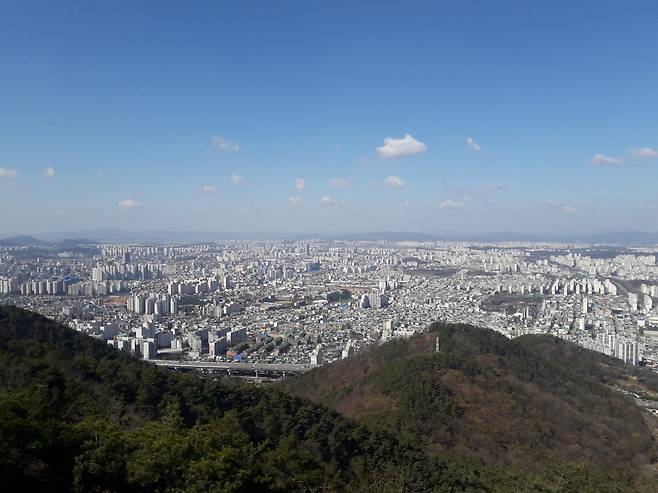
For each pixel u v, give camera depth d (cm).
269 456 6506
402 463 8575
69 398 7600
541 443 10925
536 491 7969
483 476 8650
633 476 9431
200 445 5066
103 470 4919
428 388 12162
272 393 10381
